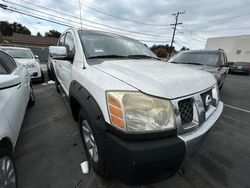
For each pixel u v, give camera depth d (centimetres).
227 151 257
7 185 150
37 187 175
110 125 133
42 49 1539
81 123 203
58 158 220
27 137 268
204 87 169
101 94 145
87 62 210
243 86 927
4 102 166
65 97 304
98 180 186
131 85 137
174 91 138
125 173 128
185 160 144
